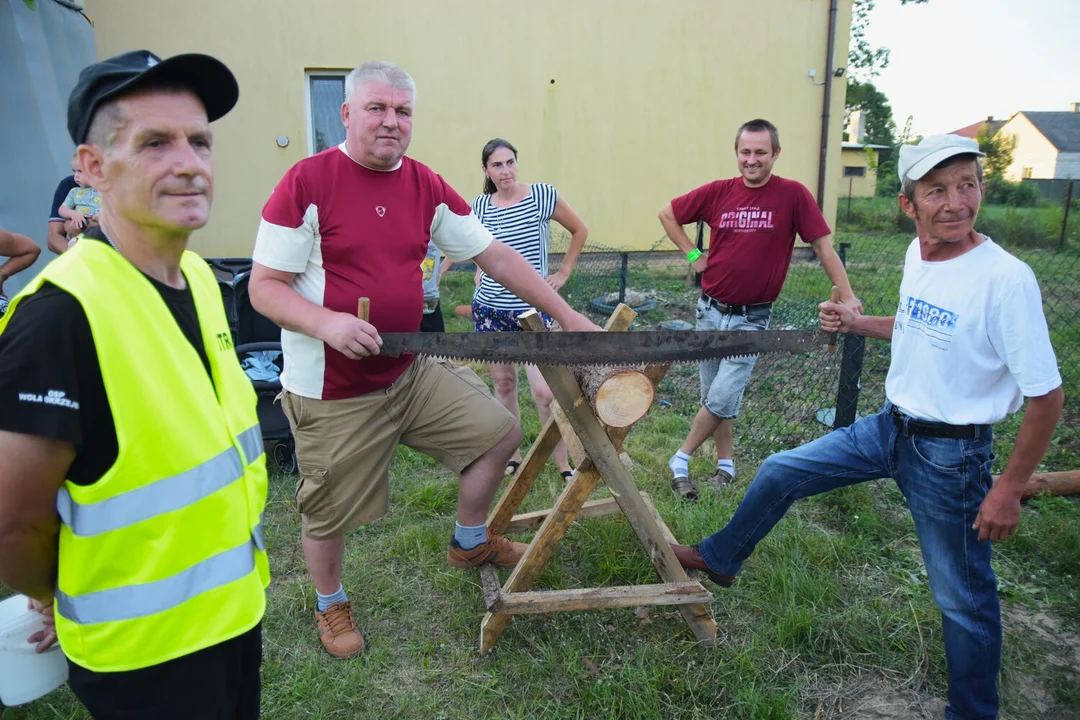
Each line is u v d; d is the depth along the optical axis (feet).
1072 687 8.77
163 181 4.59
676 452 14.57
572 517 9.11
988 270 7.06
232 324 14.58
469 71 37.01
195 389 4.95
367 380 8.51
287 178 7.84
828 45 39.09
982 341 7.13
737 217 12.98
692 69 38.70
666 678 8.85
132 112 4.50
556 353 7.86
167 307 4.92
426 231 8.72
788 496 8.96
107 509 4.45
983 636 7.58
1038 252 43.14
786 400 18.90
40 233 18.81
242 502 5.27
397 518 12.53
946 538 7.65
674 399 19.42
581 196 39.29
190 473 4.76
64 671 5.89
